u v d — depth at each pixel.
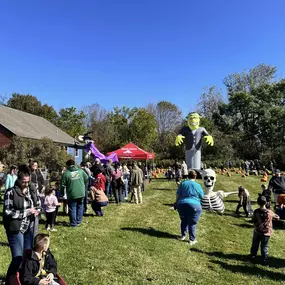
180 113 72.94
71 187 8.67
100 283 5.25
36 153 23.89
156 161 47.44
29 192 5.09
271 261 6.80
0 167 16.42
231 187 21.27
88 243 7.27
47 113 61.34
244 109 52.72
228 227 9.67
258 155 48.16
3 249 6.64
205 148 47.75
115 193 12.92
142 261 6.30
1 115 31.25
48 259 4.26
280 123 48.28
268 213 6.72
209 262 6.55
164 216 10.69
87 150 23.25
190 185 7.79
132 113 55.19
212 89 61.81
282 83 51.44
